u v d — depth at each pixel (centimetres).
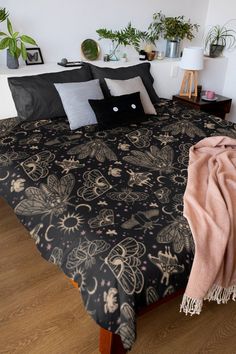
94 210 148
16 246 209
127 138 221
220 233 134
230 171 172
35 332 155
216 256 131
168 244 130
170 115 270
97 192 161
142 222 141
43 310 166
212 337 156
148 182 172
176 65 338
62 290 179
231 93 398
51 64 284
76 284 134
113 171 181
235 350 151
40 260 199
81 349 148
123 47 327
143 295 119
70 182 169
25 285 181
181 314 168
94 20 300
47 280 185
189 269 130
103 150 202
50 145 206
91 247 129
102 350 136
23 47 246
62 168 182
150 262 123
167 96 351
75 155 195
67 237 138
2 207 247
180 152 207
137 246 128
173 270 126
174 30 332
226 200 149
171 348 150
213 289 137
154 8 336
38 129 229
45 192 164
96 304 118
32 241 214
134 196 159
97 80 262
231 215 141
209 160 186
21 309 166
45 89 242
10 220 233
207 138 215
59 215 149
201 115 274
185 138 227
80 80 261
